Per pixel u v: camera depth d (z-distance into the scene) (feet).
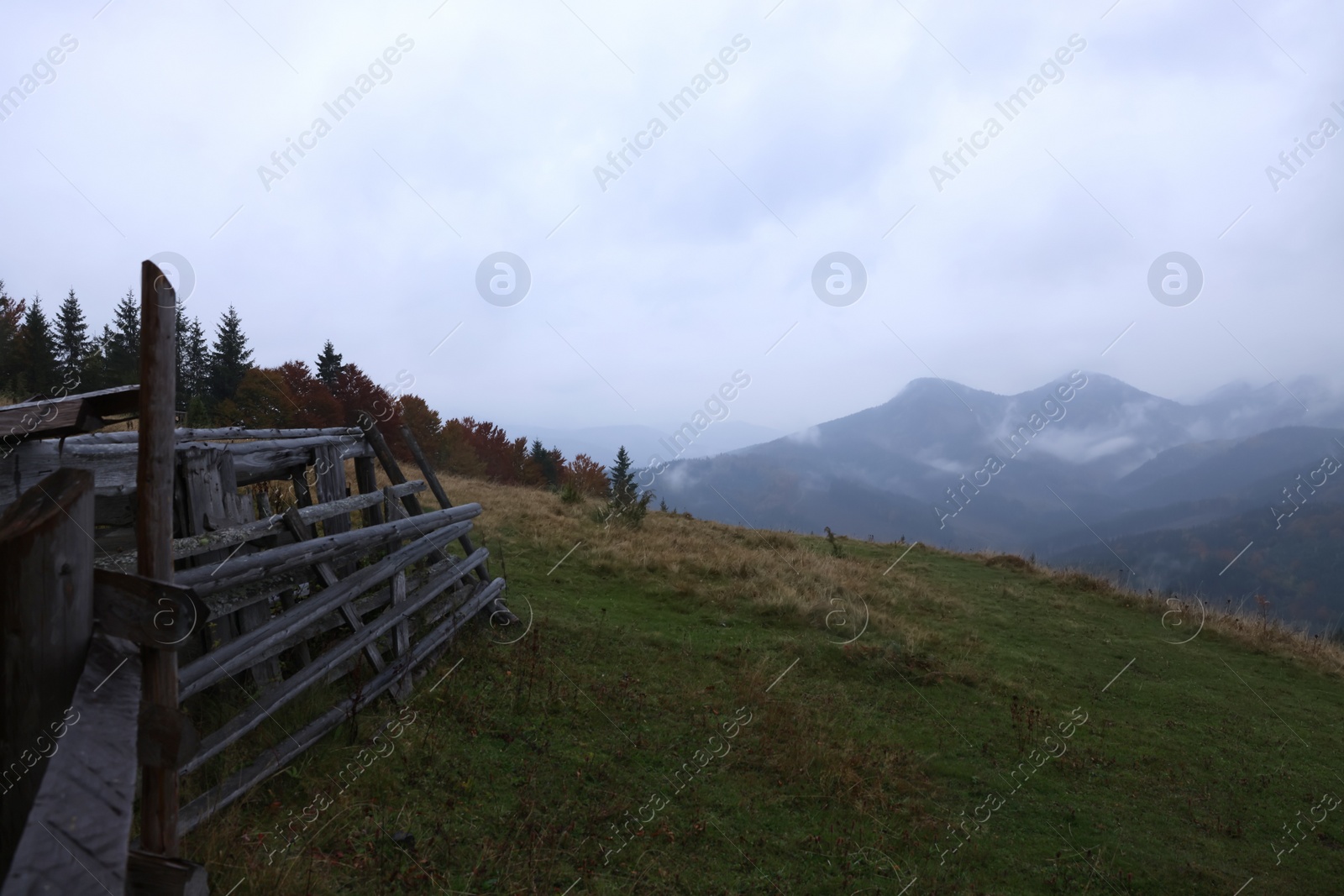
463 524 27.91
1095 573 70.28
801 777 22.58
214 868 11.67
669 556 50.34
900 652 36.58
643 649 30.78
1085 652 44.39
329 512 19.40
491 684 23.27
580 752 20.80
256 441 18.19
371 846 14.20
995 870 20.26
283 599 17.98
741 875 17.17
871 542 83.35
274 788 14.98
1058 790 25.76
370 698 18.78
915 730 28.76
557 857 15.87
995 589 59.52
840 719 28.07
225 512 16.02
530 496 70.03
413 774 17.13
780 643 35.58
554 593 36.99
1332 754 33.09
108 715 5.55
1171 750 30.86
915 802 22.88
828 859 18.75
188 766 12.92
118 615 6.23
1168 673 42.29
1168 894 20.70
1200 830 24.77
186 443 15.29
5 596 5.37
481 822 16.33
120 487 13.56
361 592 19.39
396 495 24.75
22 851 4.23
